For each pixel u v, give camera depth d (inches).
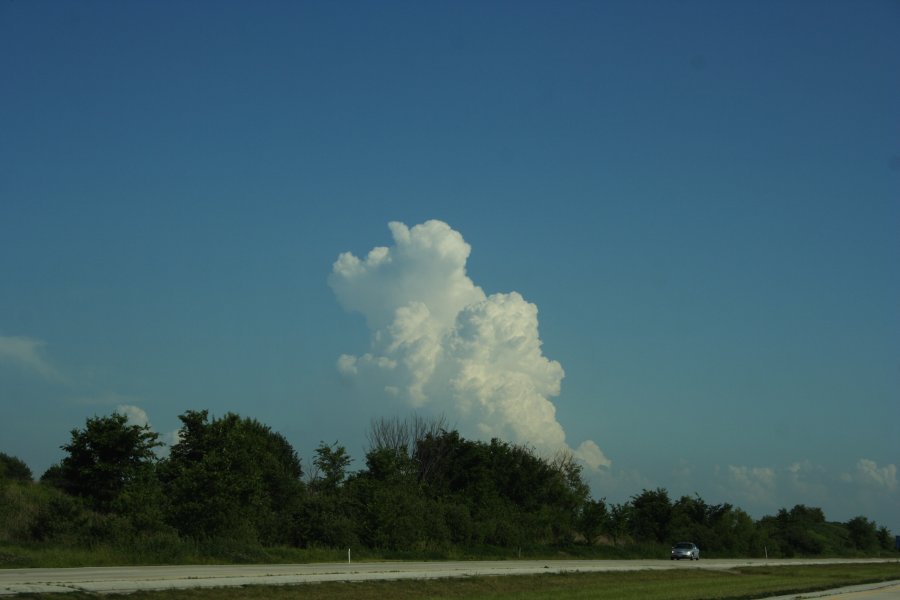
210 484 2028.8
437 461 3693.4
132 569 1467.8
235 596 1115.9
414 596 1296.8
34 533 1782.7
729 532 4365.2
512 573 1745.8
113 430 2209.6
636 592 1466.5
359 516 2495.1
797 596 1423.5
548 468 4025.6
